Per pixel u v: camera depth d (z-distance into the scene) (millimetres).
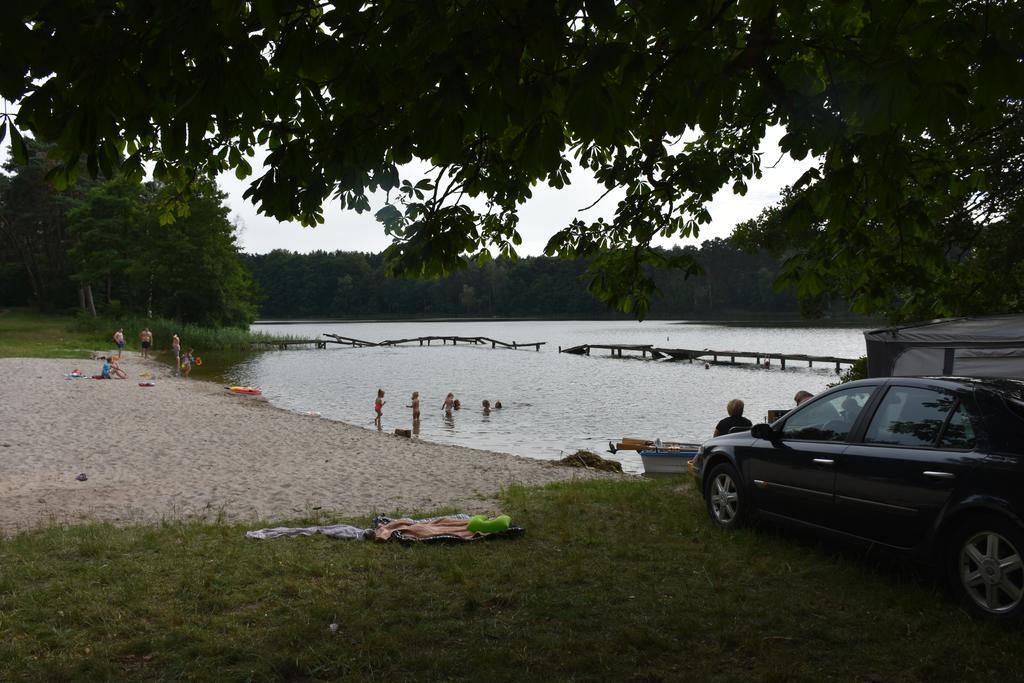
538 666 4156
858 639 4520
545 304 189500
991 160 11109
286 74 3656
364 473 12328
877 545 5523
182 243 70938
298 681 4023
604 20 2982
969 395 5133
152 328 63062
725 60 4527
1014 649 4289
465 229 6934
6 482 10938
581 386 37656
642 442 17078
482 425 24203
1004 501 4547
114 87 3336
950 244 12312
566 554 6441
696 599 5230
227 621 4840
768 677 3986
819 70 5121
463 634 4633
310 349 71250
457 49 3213
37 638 4555
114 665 4184
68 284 87312
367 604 5176
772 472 6617
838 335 93188
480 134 5484
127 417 19500
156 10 3027
